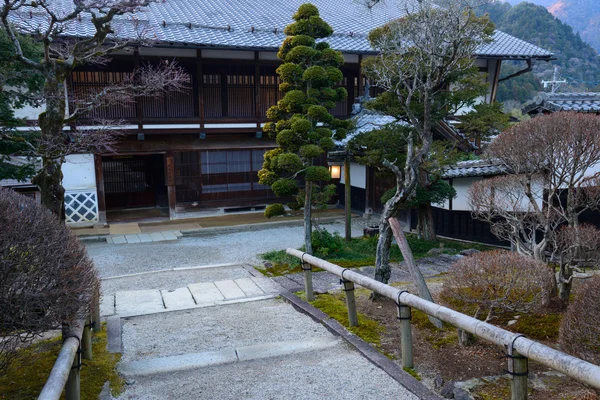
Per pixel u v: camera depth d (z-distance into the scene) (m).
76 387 3.97
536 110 11.86
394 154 11.11
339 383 4.68
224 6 19.58
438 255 11.13
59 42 12.74
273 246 12.95
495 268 5.07
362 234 14.22
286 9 20.44
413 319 6.48
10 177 11.05
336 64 10.59
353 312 6.29
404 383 4.59
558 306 6.34
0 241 3.29
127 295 8.26
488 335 3.88
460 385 4.46
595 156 6.07
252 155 17.44
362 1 19.86
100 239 13.84
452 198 12.26
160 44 13.94
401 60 8.33
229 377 4.88
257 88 16.14
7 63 9.73
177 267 10.80
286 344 5.77
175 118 15.26
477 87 10.44
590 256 6.32
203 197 16.94
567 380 4.57
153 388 4.64
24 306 3.26
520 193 8.01
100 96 8.58
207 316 7.05
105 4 7.59
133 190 18.47
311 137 10.11
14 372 4.74
